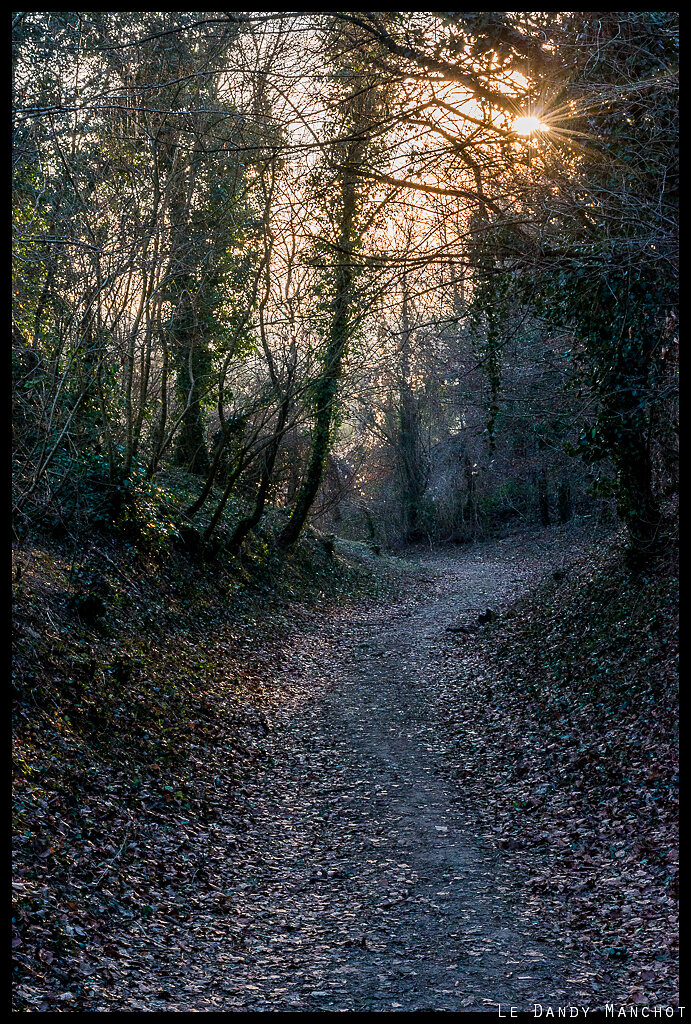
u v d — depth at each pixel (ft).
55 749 30.04
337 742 46.60
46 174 41.06
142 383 51.80
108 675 37.60
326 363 69.56
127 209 42.14
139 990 19.74
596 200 26.32
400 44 27.55
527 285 33.01
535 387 69.05
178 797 33.55
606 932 23.18
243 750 42.24
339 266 30.91
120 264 39.65
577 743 39.75
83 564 45.39
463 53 27.30
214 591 62.59
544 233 28.07
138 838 28.68
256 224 57.26
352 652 69.92
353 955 22.80
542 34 26.81
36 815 25.66
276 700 52.60
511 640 64.64
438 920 25.13
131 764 33.55
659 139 26.45
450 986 20.68
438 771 41.55
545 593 70.90
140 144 46.06
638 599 48.42
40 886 22.56
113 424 51.60
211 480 66.49
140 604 48.21
